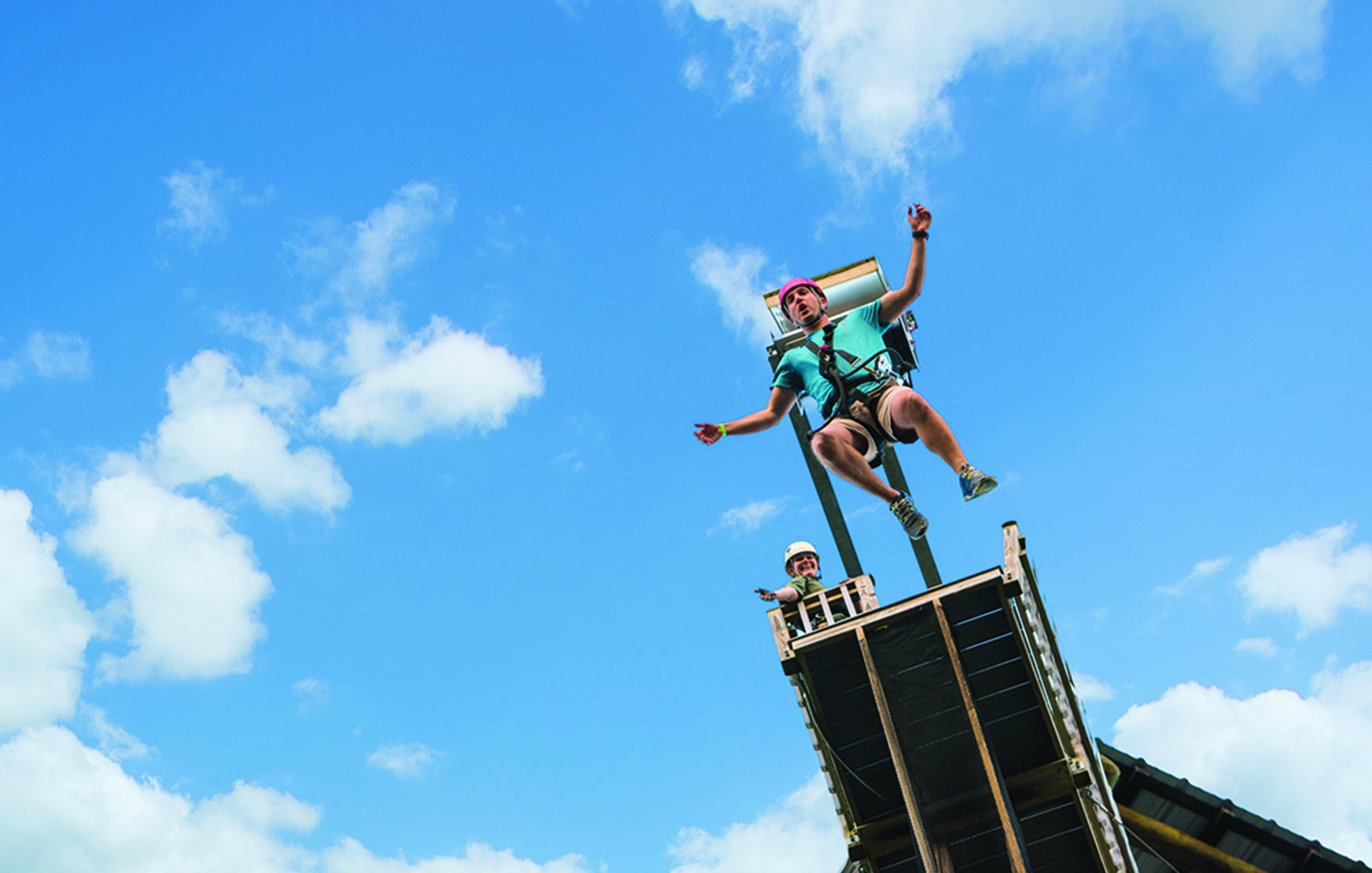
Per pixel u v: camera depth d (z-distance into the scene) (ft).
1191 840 39.75
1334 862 39.52
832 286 37.70
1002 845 25.18
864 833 28.43
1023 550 28.19
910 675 26.63
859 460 24.62
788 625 31.94
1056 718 27.25
